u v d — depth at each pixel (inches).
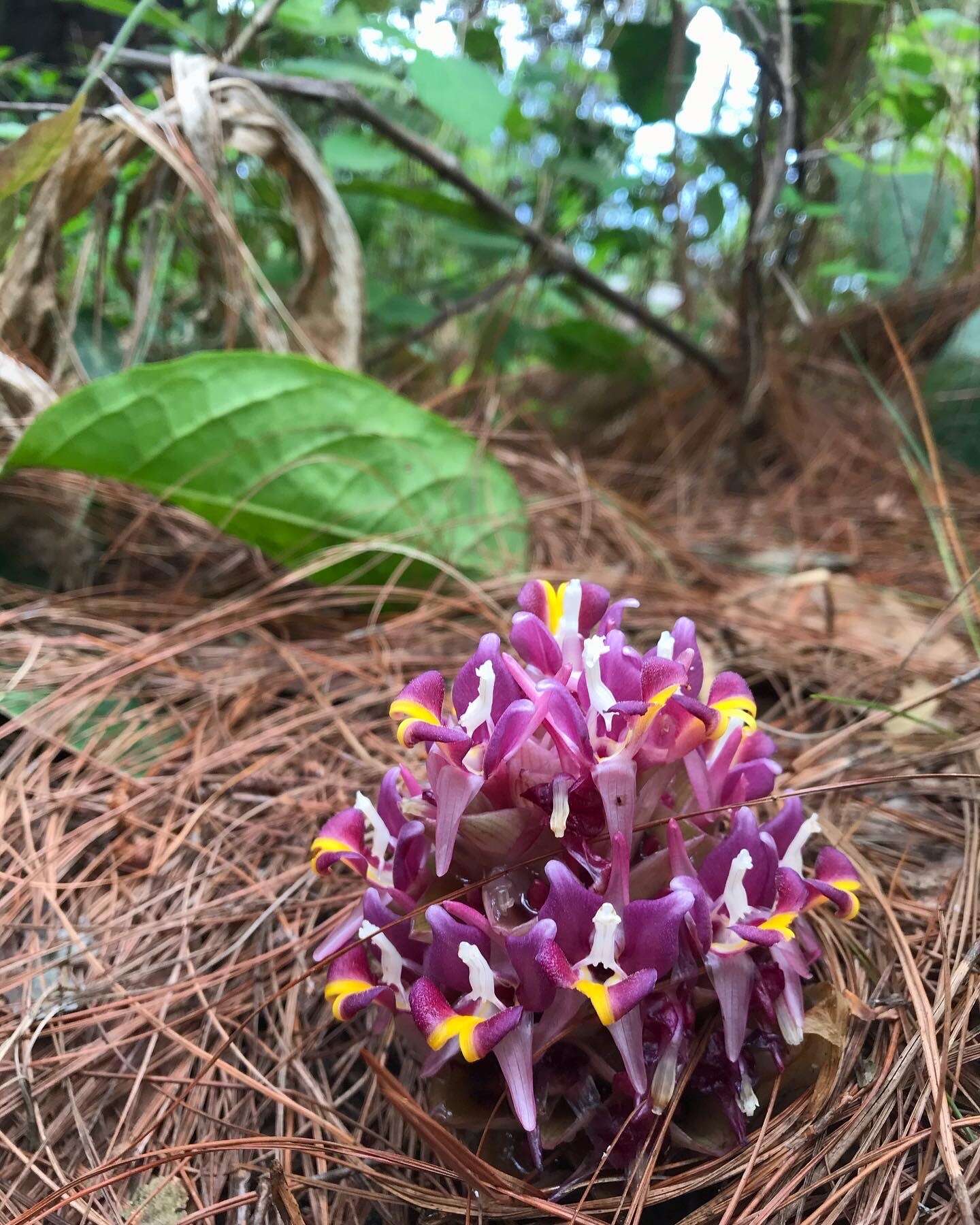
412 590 10.7
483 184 18.3
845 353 17.4
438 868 4.5
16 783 7.9
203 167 10.3
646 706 4.6
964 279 15.8
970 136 13.0
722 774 5.5
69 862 7.2
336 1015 4.8
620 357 16.7
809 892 5.2
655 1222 5.0
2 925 6.7
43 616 9.9
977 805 7.3
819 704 9.0
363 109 12.2
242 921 7.0
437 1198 5.0
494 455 13.1
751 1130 5.3
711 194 14.2
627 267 22.1
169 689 9.2
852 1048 5.4
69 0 13.4
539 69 15.0
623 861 4.7
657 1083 4.6
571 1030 4.9
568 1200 5.1
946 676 9.1
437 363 16.6
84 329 11.7
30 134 9.2
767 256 14.3
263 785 8.1
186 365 8.5
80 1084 6.0
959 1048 5.3
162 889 7.2
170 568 11.5
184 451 9.1
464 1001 4.5
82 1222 5.2
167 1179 5.3
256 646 9.9
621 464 16.2
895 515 13.8
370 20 12.2
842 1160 5.1
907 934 6.3
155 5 11.4
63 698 8.6
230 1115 5.8
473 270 16.9
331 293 11.7
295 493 9.7
